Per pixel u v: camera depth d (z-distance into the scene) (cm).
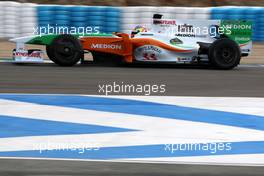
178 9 3450
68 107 1661
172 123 1511
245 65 2744
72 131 1428
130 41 2475
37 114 1572
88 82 2081
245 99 1816
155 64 2692
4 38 3450
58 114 1577
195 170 1138
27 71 2319
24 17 3416
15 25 3434
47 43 2466
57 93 1858
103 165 1171
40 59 2512
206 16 3453
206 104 1725
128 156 1252
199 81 2167
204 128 1471
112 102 1730
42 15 3422
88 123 1496
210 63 2547
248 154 1280
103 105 1692
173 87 2014
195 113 1616
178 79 2203
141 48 2494
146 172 1120
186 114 1603
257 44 3488
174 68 2559
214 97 1839
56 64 2575
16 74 2230
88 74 2272
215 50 2497
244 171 1136
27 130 1434
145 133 1420
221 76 2316
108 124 1492
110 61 2556
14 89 1912
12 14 3422
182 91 1939
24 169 1129
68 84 2031
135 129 1452
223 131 1448
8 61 2655
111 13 3428
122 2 4566
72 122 1502
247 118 1571
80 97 1783
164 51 2494
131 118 1552
